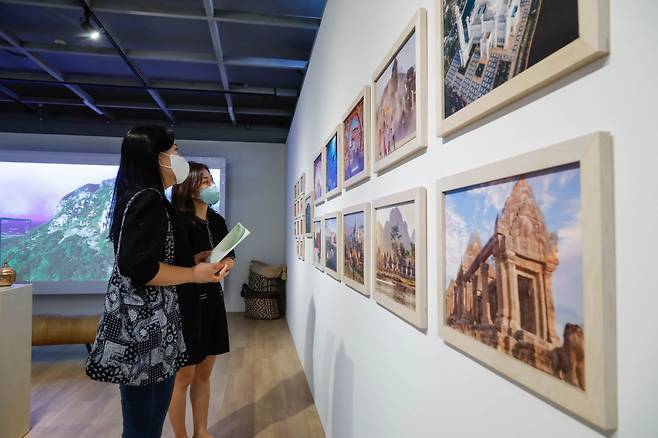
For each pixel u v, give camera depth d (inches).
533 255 21.1
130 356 41.9
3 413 76.7
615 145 16.8
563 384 18.8
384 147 46.6
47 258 203.3
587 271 17.4
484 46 25.9
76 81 162.4
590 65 18.1
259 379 116.6
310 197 111.0
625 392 16.2
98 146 213.2
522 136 22.7
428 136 35.3
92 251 207.2
